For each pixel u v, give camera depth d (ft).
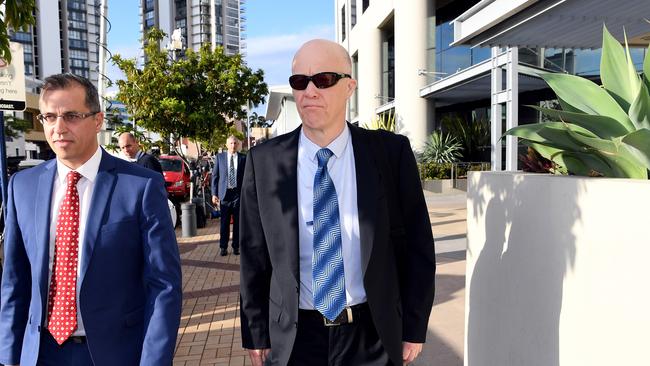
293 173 6.39
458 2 63.72
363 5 89.97
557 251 6.08
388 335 6.15
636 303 4.76
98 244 5.97
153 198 6.28
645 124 6.34
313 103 6.23
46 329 6.01
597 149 6.46
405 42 66.69
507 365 7.38
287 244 6.20
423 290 6.50
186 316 15.80
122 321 6.09
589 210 5.47
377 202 6.18
